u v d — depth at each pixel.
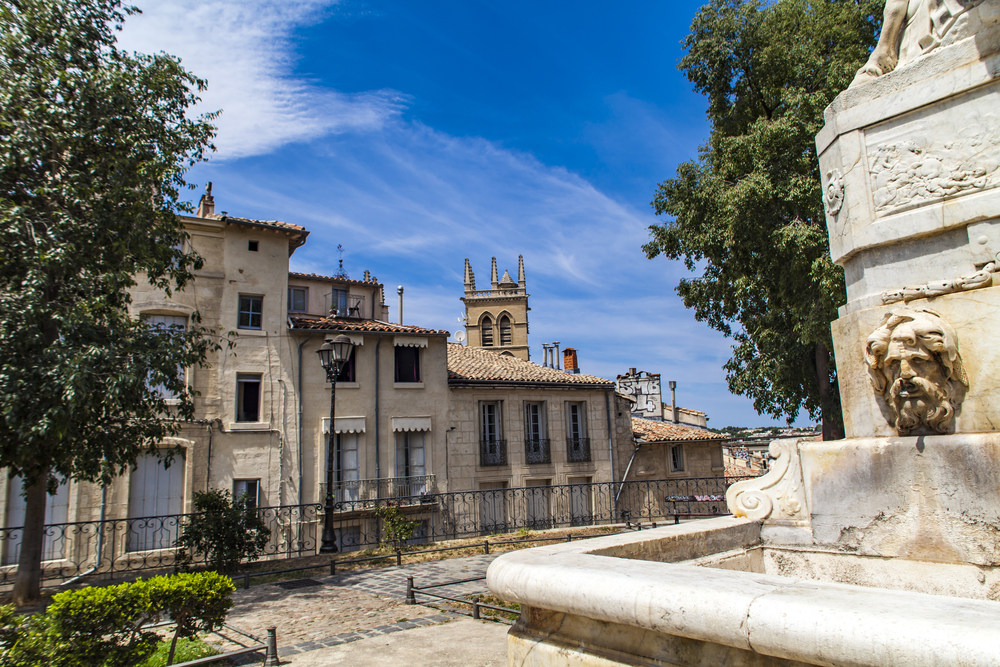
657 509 28.31
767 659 1.84
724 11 19.33
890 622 1.53
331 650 6.42
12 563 15.96
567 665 2.33
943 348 3.04
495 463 24.97
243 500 14.58
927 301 3.32
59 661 4.94
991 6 3.33
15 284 10.56
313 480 21.05
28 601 10.95
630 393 47.31
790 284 17.05
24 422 9.31
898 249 3.53
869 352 3.30
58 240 10.27
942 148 3.43
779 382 19.39
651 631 2.11
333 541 14.80
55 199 10.78
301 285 27.08
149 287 19.52
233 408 20.12
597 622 2.29
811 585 1.91
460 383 24.72
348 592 9.90
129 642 5.42
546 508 25.55
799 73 17.34
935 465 3.04
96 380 9.98
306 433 21.23
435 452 23.72
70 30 10.94
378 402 22.83
